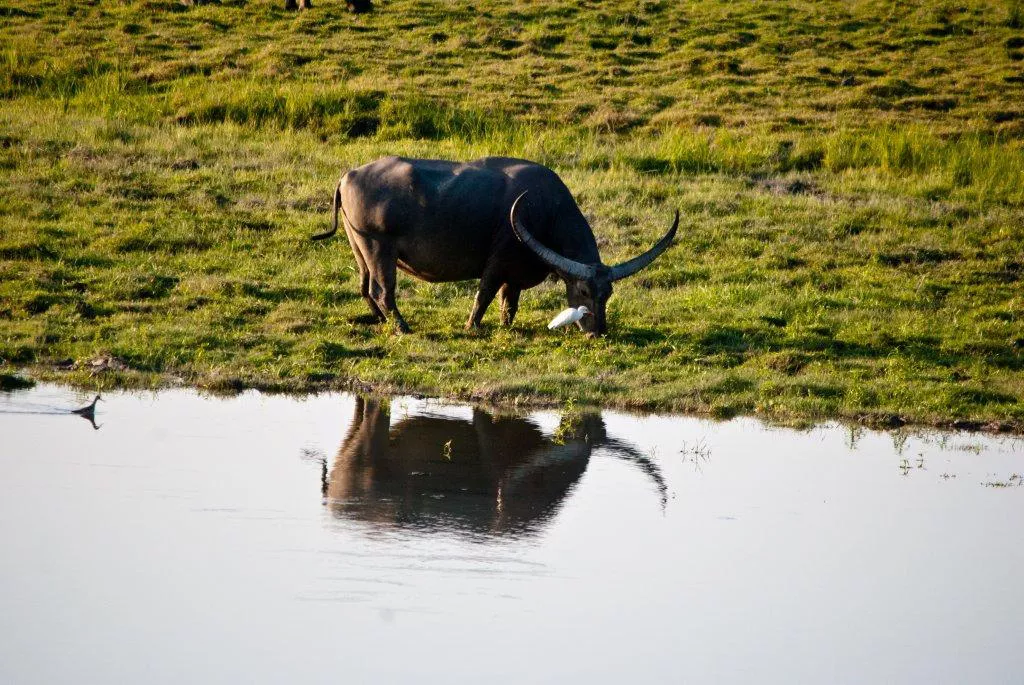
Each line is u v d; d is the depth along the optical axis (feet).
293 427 114.62
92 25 342.85
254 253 178.29
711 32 379.96
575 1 411.75
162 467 100.27
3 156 208.74
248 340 142.51
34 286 154.71
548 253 147.23
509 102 283.79
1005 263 191.93
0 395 120.06
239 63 308.40
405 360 139.44
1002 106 301.02
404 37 354.33
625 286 175.83
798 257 189.98
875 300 171.94
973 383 141.28
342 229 189.98
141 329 143.43
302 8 382.83
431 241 148.46
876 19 407.23
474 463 106.63
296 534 87.04
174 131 239.71
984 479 108.58
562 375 136.15
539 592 79.46
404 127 254.68
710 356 147.74
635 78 319.06
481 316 154.92
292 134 247.91
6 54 291.58
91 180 201.46
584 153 241.96
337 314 156.04
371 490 97.50
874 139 254.68
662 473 106.63
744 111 287.89
